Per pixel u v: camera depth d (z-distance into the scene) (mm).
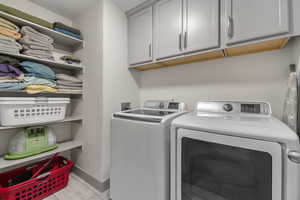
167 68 1806
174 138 931
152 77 1954
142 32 1630
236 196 756
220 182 810
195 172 890
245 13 1000
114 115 1325
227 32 1074
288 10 869
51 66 1692
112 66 1611
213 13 1140
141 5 1616
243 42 1035
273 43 1025
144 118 1097
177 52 1350
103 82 1519
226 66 1383
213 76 1458
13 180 1293
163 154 963
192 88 1604
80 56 1807
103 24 1511
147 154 1032
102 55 1516
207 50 1196
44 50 1468
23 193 1227
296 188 594
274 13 902
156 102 1713
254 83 1244
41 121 1370
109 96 1580
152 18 1542
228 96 1373
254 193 698
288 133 629
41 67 1405
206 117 1021
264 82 1200
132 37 1737
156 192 987
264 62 1198
